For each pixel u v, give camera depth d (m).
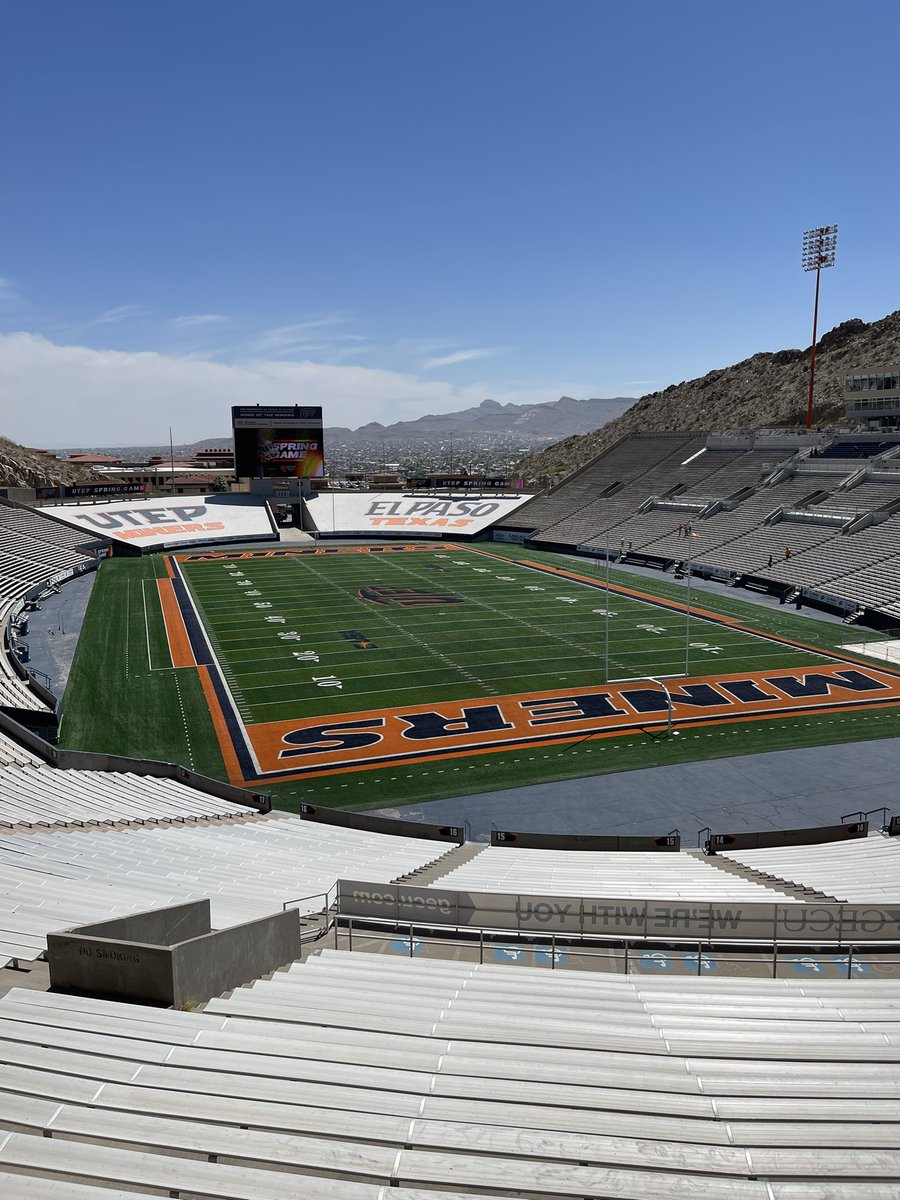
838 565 55.09
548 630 48.25
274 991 10.16
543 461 193.62
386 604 56.16
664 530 75.12
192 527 88.69
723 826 24.72
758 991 11.14
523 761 29.69
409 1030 9.11
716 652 42.94
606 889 16.72
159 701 36.03
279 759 29.97
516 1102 7.50
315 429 95.38
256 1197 5.88
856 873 18.27
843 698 35.69
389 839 22.23
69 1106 6.80
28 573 61.97
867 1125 7.14
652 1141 6.71
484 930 13.51
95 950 9.62
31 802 22.38
